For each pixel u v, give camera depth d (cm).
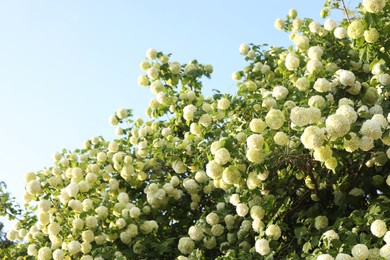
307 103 475
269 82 624
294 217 544
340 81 515
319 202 542
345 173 528
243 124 533
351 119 400
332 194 552
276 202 511
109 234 629
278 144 422
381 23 431
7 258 764
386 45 442
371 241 405
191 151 657
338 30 563
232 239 565
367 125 394
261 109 532
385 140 404
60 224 636
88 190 689
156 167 749
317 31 612
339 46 590
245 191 505
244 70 712
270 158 441
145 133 767
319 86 489
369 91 519
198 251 557
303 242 503
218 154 433
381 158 495
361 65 587
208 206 709
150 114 739
